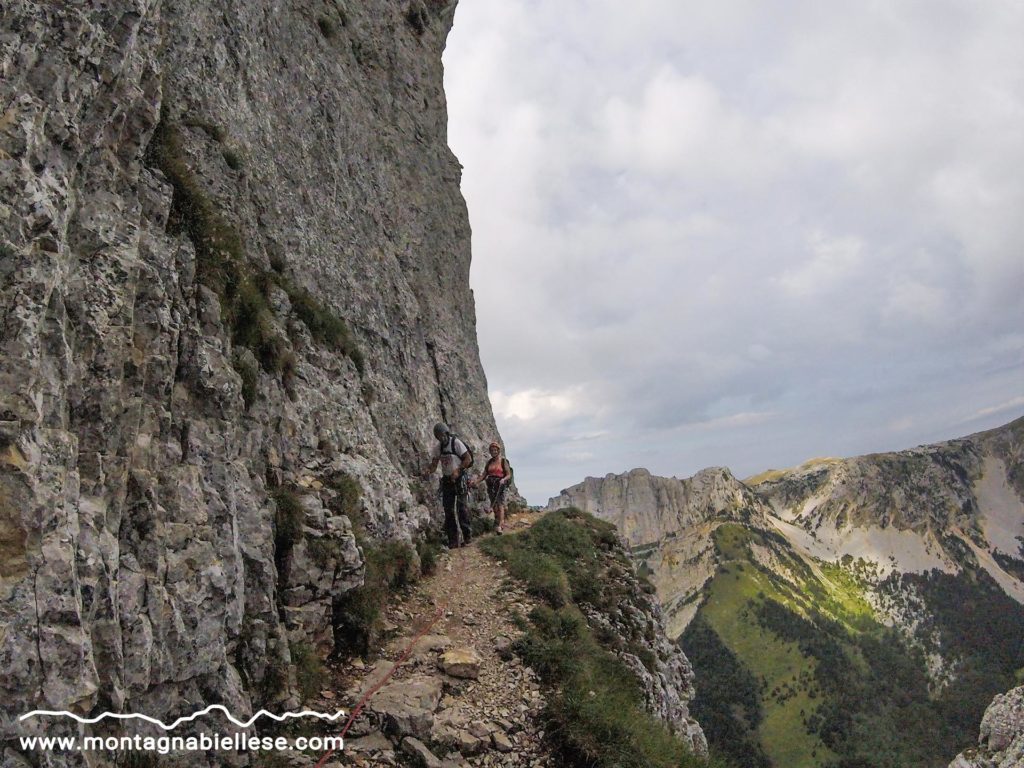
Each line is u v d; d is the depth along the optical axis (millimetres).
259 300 11922
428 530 16891
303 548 9961
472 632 11852
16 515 5125
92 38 6672
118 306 6902
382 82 27547
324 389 14266
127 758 5938
